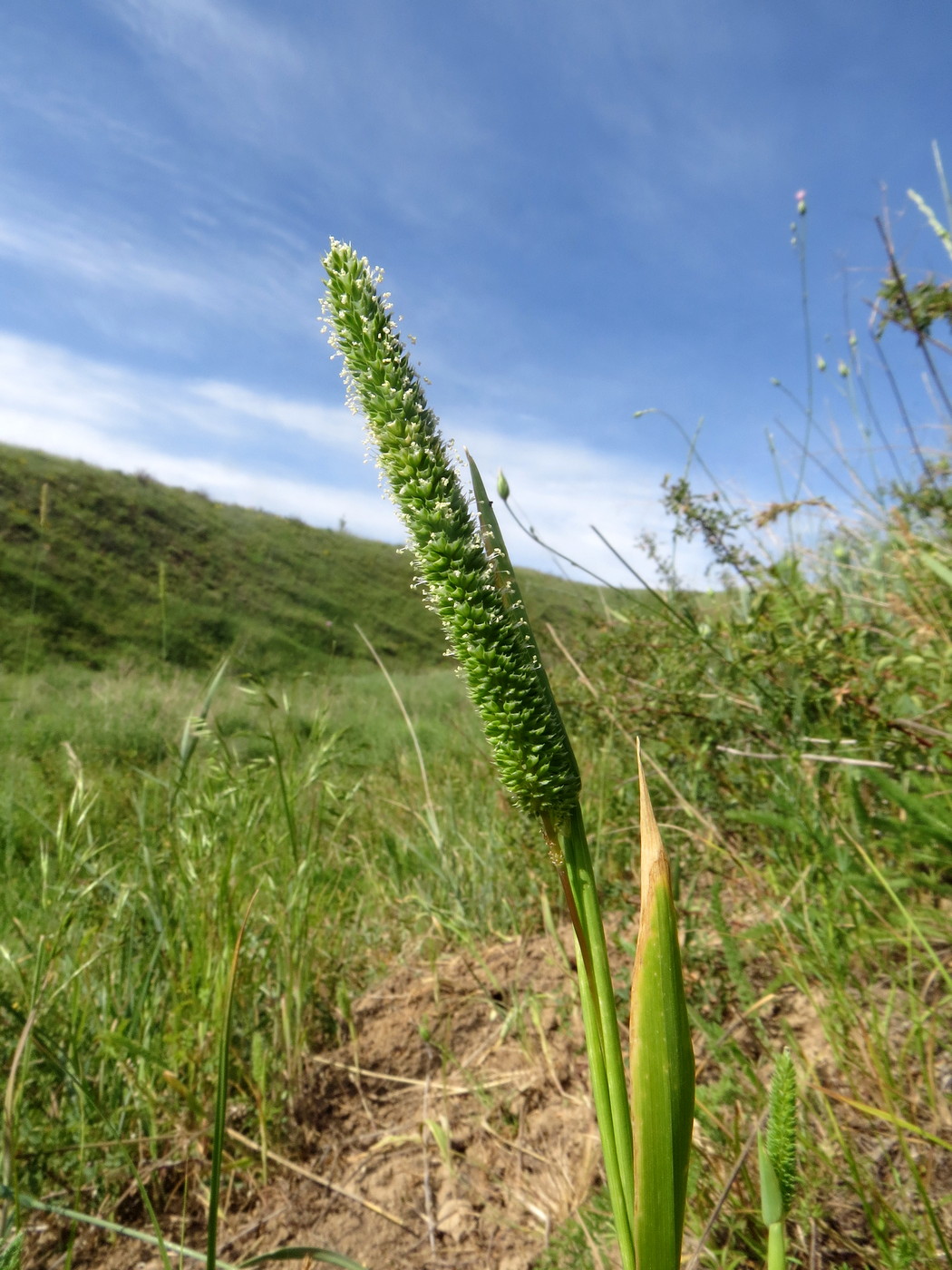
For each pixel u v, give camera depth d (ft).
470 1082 8.47
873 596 11.78
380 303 3.39
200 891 9.71
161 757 25.80
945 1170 5.50
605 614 16.34
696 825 10.27
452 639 3.36
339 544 130.72
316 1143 8.15
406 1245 6.81
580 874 3.33
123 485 116.78
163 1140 8.00
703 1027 6.53
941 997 6.94
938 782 7.93
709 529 11.46
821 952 7.13
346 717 32.48
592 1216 5.86
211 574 105.29
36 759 22.39
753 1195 5.41
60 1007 8.55
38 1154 6.75
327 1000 10.19
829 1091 5.56
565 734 3.34
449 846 13.39
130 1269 6.86
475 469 3.53
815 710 9.83
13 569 84.17
